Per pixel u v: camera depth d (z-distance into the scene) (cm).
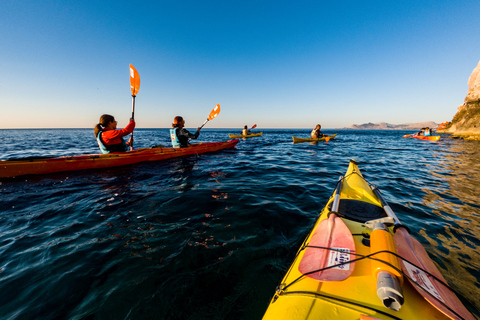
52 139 1986
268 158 769
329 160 743
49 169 458
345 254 129
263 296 148
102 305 140
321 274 116
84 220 258
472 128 1975
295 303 103
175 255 190
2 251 196
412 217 275
